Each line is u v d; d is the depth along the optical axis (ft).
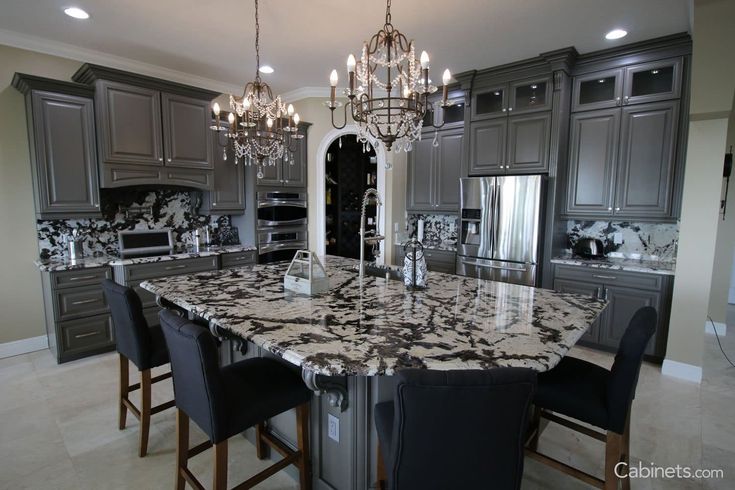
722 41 8.46
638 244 12.78
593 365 6.24
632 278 11.23
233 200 15.12
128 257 12.39
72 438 7.70
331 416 5.79
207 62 12.85
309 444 6.14
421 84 6.57
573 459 7.21
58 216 11.06
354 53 12.00
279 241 16.02
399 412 3.55
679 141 10.93
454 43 11.14
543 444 7.66
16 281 11.50
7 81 10.96
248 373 5.78
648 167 11.41
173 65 13.16
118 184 11.78
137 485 6.47
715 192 9.73
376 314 5.98
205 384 4.70
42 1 8.88
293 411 6.56
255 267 9.98
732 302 17.75
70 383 9.87
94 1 8.89
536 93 12.96
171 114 12.76
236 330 5.28
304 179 16.60
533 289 7.79
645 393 9.59
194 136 13.37
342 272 9.47
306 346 4.67
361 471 5.50
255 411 5.16
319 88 15.96
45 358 11.35
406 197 17.19
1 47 10.79
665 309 10.85
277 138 9.53
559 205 12.80
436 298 7.00
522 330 5.30
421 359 4.30
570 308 6.41
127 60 12.60
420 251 7.73
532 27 10.09
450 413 3.52
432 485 3.75
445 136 15.53
